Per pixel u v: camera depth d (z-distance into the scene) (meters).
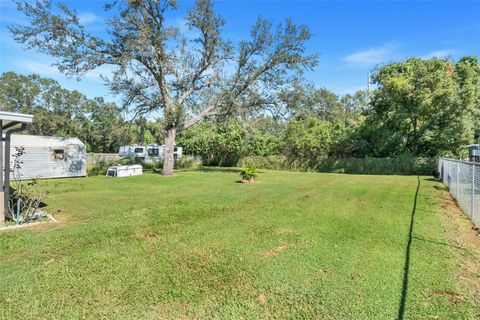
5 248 4.76
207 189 11.62
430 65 19.81
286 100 17.98
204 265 4.05
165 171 17.44
